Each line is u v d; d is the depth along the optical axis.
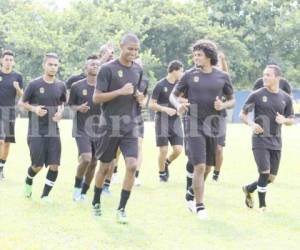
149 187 11.71
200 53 8.84
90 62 9.91
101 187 8.78
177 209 9.49
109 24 59.38
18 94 12.73
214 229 8.16
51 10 63.84
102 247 7.06
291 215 9.24
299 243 7.48
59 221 8.41
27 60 56.91
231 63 60.69
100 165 8.63
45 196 9.82
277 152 9.55
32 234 7.61
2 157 12.41
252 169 14.71
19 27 58.31
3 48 59.28
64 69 55.69
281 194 11.15
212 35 60.22
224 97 9.32
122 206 8.41
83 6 59.66
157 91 12.26
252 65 62.53
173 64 12.17
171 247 7.14
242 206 9.94
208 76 8.89
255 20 64.19
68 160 15.78
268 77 9.42
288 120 9.43
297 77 62.22
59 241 7.29
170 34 61.91
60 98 9.81
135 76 8.45
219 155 12.23
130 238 7.53
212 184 12.26
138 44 8.34
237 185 12.16
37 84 9.62
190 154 8.88
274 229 8.24
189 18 61.06
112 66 8.34
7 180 12.18
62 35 56.62
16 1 68.25
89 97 9.98
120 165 14.95
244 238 7.69
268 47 63.72
